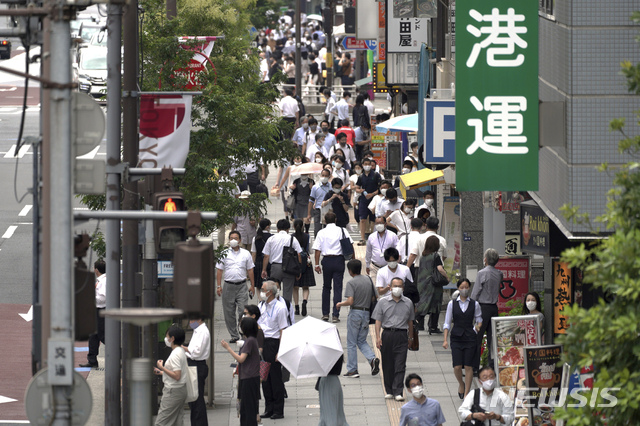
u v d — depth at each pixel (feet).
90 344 166.20
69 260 69.10
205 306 76.07
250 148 178.19
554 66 112.88
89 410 70.08
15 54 556.10
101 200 164.96
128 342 111.45
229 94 173.78
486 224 166.91
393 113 356.18
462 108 109.19
